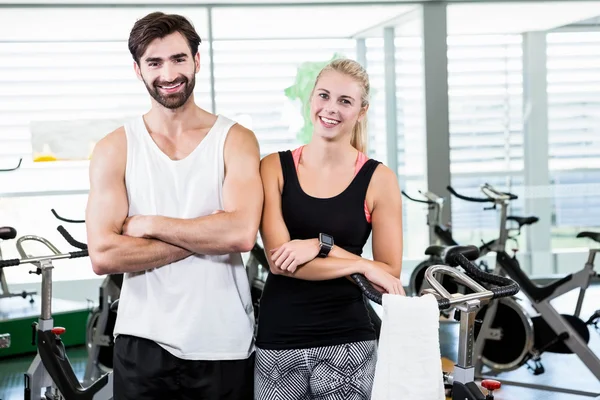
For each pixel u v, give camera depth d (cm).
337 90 206
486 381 246
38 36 626
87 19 635
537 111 722
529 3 714
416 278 611
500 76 718
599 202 732
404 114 716
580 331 481
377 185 214
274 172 215
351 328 210
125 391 211
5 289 605
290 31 684
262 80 682
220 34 675
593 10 716
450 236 611
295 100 684
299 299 208
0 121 620
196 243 201
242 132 211
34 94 626
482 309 496
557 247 737
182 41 200
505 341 490
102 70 636
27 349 588
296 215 212
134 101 643
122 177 207
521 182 729
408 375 182
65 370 343
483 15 713
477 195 726
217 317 206
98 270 205
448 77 716
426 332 182
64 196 629
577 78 720
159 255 202
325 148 211
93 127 636
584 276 474
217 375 208
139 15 645
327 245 202
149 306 206
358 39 697
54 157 626
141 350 207
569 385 493
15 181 622
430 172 721
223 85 678
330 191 212
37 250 623
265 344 211
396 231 216
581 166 729
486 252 505
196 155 207
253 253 523
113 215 205
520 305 485
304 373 210
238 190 206
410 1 696
